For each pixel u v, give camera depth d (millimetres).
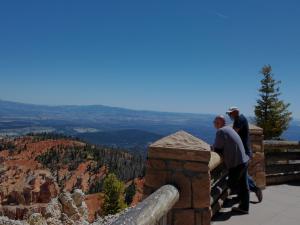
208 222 4527
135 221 2719
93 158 143125
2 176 88625
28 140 165625
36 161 135125
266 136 38625
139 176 115812
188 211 4605
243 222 5895
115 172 122750
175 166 4680
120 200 60156
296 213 6566
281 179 9438
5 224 9992
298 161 9836
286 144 9609
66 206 12094
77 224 11414
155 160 4766
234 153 6008
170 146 4711
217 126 6539
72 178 121438
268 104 38938
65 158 141875
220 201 6398
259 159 8625
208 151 4570
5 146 151750
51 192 50031
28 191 47031
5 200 44500
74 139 174875
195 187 4605
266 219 6125
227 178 6852
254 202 7309
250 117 40250
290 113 38812
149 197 3482
